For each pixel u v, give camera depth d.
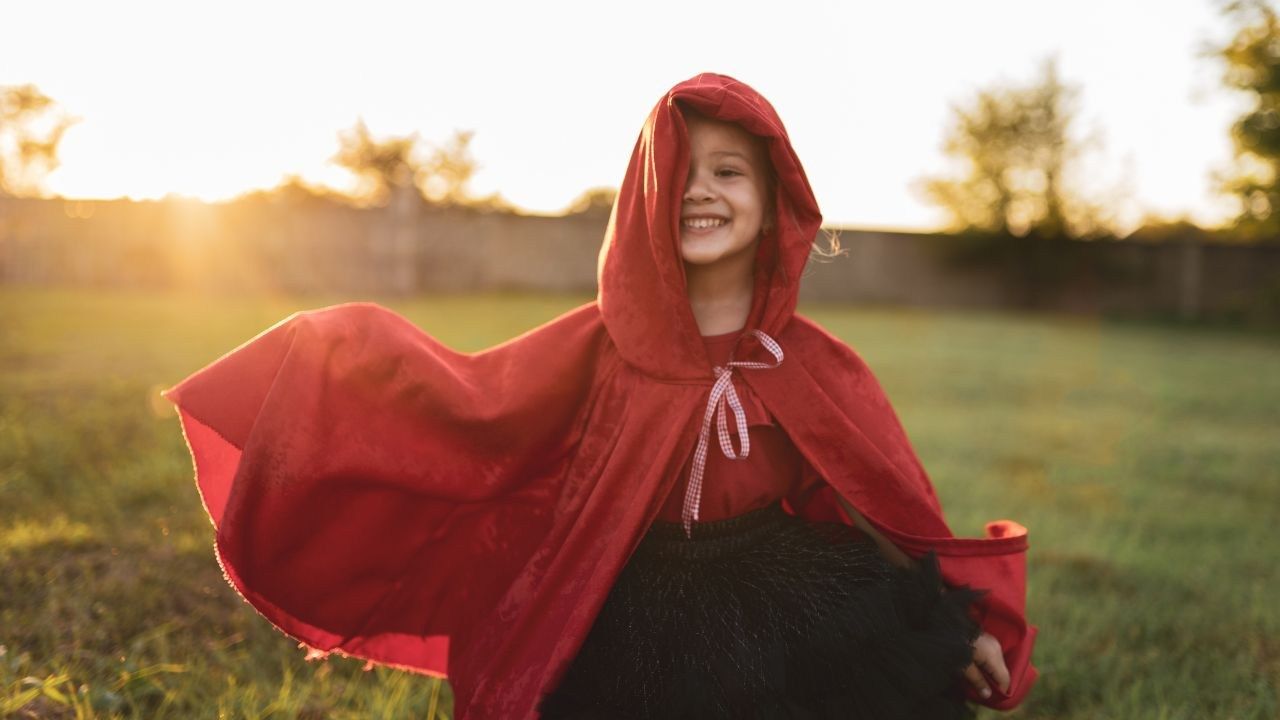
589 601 1.95
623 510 2.05
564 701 1.92
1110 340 15.24
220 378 2.03
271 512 1.98
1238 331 18.09
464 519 2.26
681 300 2.09
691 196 2.12
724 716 1.87
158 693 2.56
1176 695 2.89
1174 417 7.85
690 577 2.05
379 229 17.05
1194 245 21.30
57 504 3.97
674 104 2.04
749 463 2.14
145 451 4.89
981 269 22.27
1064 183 22.59
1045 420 7.50
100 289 15.84
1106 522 4.69
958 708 2.09
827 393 2.21
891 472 2.15
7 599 2.96
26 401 6.02
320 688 2.72
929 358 11.38
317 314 2.10
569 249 18.50
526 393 2.14
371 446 2.06
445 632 2.32
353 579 2.18
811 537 2.16
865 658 1.94
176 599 3.12
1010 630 2.19
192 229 16.05
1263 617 3.51
